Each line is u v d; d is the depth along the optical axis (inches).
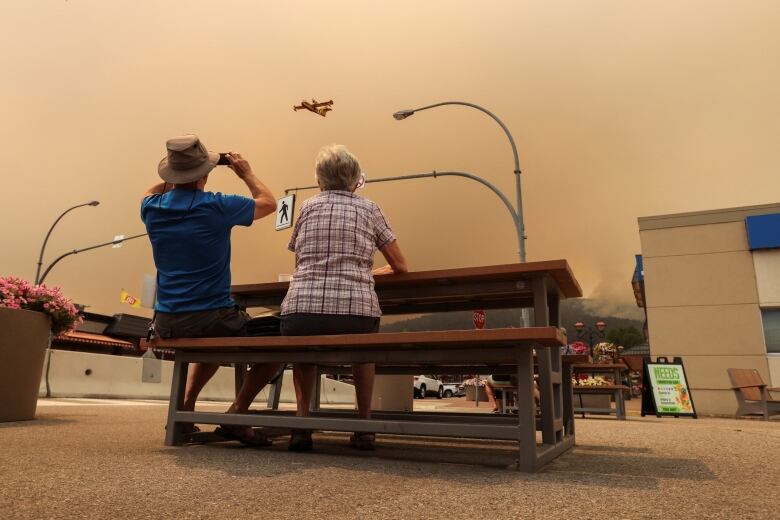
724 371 490.6
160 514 55.9
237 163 128.9
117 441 122.8
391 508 60.2
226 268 121.0
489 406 687.1
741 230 507.2
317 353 105.2
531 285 115.1
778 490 73.9
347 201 112.5
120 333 1621.6
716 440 163.8
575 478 82.2
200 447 116.4
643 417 400.8
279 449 117.4
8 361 173.3
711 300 505.4
